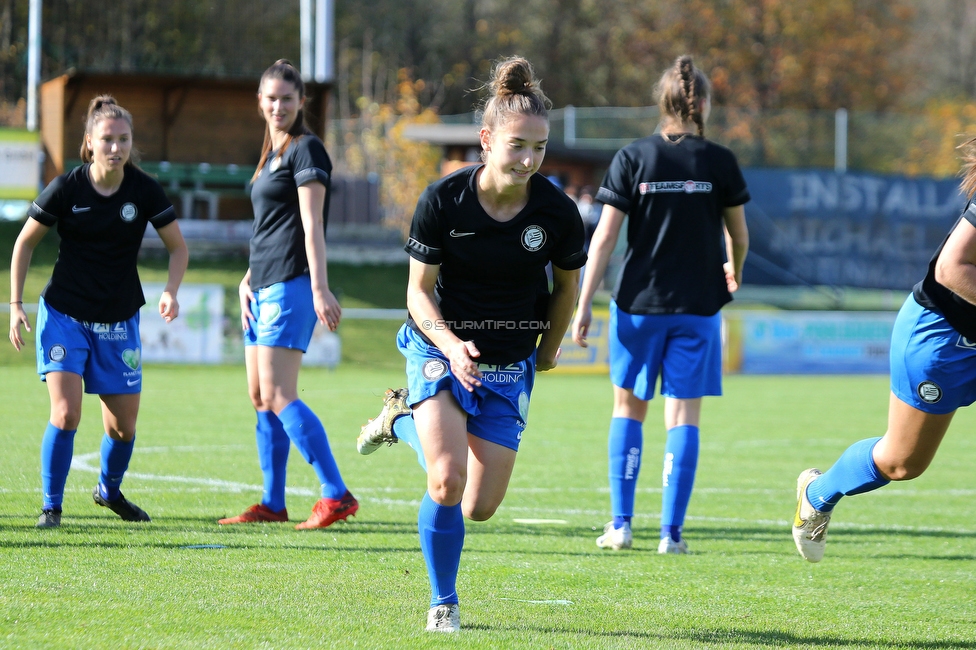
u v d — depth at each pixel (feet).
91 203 54.13
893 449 41.88
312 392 152.56
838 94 441.27
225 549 50.11
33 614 36.42
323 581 43.96
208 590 41.19
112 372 55.57
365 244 276.41
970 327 38.68
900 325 40.60
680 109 56.29
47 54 294.87
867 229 263.90
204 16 318.24
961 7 530.68
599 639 36.40
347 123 321.11
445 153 301.63
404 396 41.57
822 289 270.87
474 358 38.06
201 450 90.89
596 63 493.77
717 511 70.49
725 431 121.60
